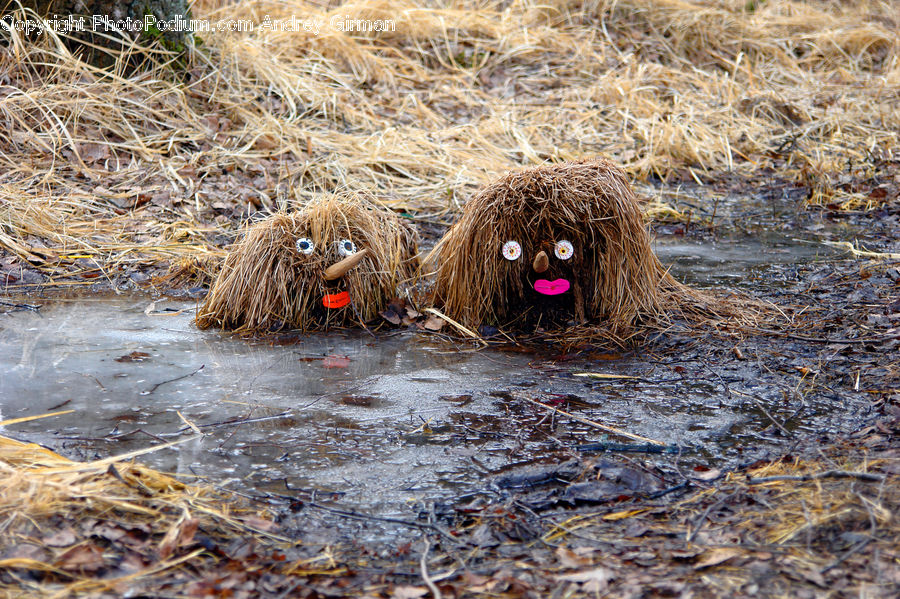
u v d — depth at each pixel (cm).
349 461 353
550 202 494
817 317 538
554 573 274
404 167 902
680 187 952
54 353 475
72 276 627
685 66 1316
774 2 1562
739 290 604
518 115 1103
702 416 396
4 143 818
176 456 354
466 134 1009
